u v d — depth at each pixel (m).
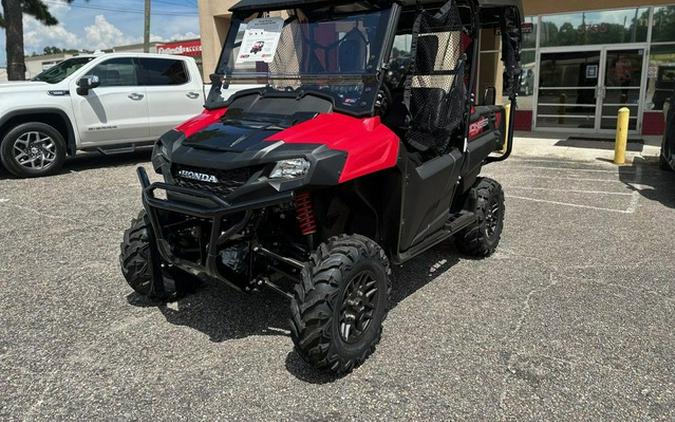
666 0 12.98
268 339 3.71
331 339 3.12
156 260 3.99
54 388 3.16
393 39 3.66
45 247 5.52
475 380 3.25
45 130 8.84
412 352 3.57
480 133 5.19
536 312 4.15
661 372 3.35
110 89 9.44
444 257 5.36
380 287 3.47
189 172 3.44
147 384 3.20
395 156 3.55
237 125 3.64
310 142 3.22
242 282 3.43
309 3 3.91
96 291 4.48
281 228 3.65
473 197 5.09
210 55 15.66
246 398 3.07
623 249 5.58
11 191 7.87
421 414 2.94
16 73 15.18
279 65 4.04
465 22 4.42
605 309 4.20
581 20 14.05
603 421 2.89
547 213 6.99
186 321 3.96
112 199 7.41
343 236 3.40
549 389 3.17
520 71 5.32
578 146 12.38
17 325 3.90
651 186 8.42
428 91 3.84
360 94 3.60
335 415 2.93
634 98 13.90
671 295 4.46
